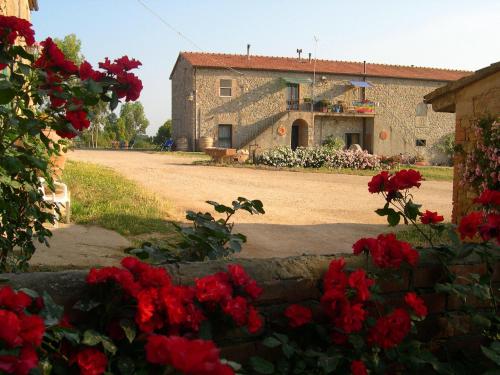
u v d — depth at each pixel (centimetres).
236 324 199
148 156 3003
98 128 5200
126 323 177
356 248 239
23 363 138
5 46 260
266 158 2555
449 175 2478
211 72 3659
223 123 3694
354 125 3900
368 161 2653
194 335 187
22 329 146
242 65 3709
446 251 259
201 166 2341
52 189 385
